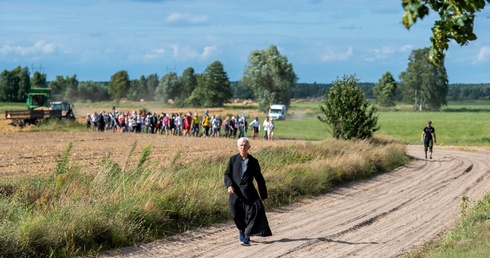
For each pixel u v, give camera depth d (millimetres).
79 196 12594
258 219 11492
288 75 126250
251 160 11703
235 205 11656
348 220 14594
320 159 23203
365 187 20828
